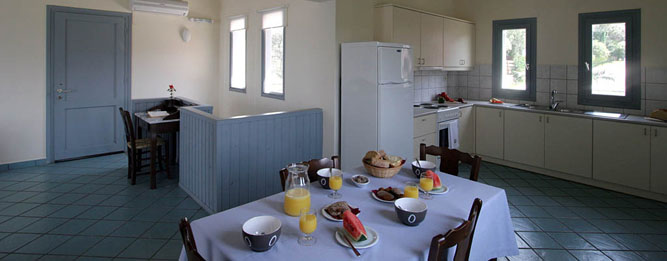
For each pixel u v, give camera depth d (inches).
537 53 194.5
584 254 104.3
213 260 57.7
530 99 199.5
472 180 92.0
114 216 126.1
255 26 204.1
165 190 152.6
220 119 123.4
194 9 231.5
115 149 212.7
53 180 162.9
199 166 135.8
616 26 167.6
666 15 153.8
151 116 168.7
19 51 177.3
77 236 111.4
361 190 81.4
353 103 150.2
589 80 177.9
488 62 214.4
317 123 157.5
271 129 138.4
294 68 174.9
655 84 158.2
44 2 181.5
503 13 204.8
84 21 193.9
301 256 53.7
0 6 170.4
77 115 197.5
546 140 175.5
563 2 182.7
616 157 153.4
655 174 143.3
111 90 207.2
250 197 134.0
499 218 78.7
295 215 67.3
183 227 49.1
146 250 104.0
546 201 144.6
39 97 184.9
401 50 152.3
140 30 213.8
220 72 246.2
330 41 153.6
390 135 149.8
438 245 49.2
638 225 122.8
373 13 167.9
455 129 191.3
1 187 152.9
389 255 54.4
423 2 196.7
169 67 226.8
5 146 177.3
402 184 85.2
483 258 73.9
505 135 191.8
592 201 144.5
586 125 161.6
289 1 175.0
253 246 54.2
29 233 112.7
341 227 62.9
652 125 142.6
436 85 219.0
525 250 106.5
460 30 204.8
